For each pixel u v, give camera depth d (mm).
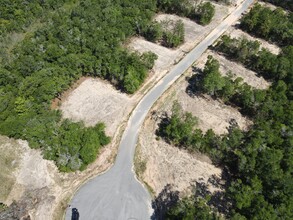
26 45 88938
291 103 72188
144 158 67125
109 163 66438
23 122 70625
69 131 68750
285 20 97438
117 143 70000
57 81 78500
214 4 112562
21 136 71000
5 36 96688
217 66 81000
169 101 78562
